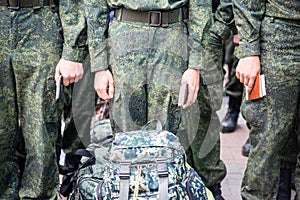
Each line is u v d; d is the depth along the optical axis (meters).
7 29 3.45
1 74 3.48
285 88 3.47
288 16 3.40
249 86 3.50
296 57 3.45
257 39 3.46
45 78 3.52
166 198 2.95
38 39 3.50
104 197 3.01
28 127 3.58
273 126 3.52
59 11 3.54
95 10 3.45
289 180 4.09
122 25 3.42
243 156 5.46
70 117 3.94
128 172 2.99
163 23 3.39
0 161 3.59
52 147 3.61
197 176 3.16
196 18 3.44
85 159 3.92
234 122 6.11
